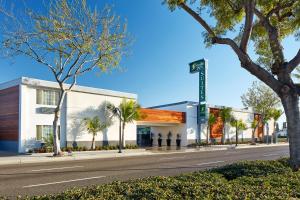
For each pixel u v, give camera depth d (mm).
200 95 40594
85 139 28391
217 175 7965
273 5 10523
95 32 21906
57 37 20969
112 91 30906
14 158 19984
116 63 23594
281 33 12148
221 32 12016
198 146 39438
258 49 13312
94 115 29219
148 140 45812
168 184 6406
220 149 35000
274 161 10523
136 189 5965
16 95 25078
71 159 21109
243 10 11078
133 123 33219
